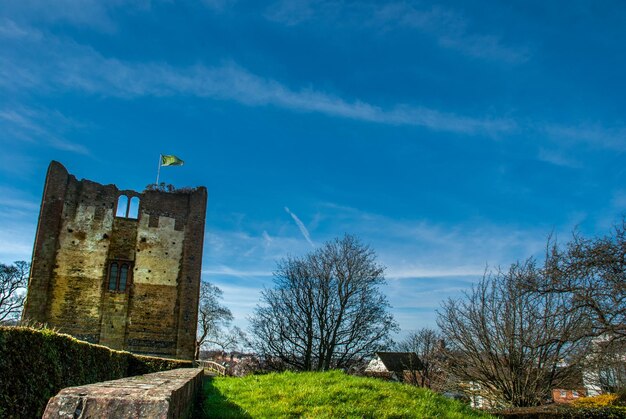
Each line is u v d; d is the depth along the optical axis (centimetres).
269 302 3800
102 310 3269
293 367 3728
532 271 1888
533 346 1819
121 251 3431
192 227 3641
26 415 909
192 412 961
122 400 511
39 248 3195
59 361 1102
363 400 1166
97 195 3475
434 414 1155
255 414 1028
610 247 1575
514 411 1530
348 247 3894
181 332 3369
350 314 3716
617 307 1540
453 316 2103
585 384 2147
